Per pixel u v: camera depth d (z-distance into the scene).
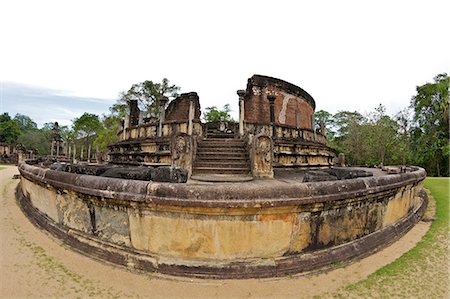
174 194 3.98
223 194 3.93
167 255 4.13
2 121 48.56
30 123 72.94
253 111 18.69
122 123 18.52
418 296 3.64
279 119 19.59
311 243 4.47
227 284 3.72
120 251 4.37
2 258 4.56
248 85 19.33
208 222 4.02
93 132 42.38
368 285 3.88
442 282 4.03
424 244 5.66
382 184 5.62
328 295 3.61
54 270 4.13
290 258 4.20
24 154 31.67
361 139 33.44
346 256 4.57
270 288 3.69
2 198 9.80
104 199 4.54
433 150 27.09
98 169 6.61
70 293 3.55
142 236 4.28
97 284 3.76
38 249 4.94
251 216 4.05
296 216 4.30
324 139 19.36
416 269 4.43
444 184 13.33
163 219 4.14
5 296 3.48
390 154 31.39
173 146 10.19
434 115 27.91
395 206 6.48
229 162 11.28
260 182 8.62
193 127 13.00
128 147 15.33
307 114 22.94
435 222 7.45
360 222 5.20
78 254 4.68
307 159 15.37
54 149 36.41
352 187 4.86
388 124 32.25
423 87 29.14
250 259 4.07
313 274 4.08
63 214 5.67
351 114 42.19
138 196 4.11
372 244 5.14
